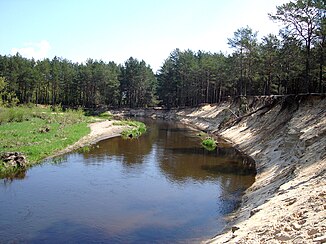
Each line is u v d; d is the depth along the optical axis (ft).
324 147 69.21
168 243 54.54
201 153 130.93
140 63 390.01
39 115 224.12
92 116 294.05
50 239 55.67
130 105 384.06
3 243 53.93
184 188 84.38
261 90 265.54
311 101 115.14
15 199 74.64
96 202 73.61
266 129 137.08
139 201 74.64
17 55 396.78
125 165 109.19
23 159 102.47
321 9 128.26
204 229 59.77
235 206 71.20
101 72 368.27
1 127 159.74
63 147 132.05
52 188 83.10
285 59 171.73
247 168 105.19
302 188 55.26
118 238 56.34
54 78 371.56
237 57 237.45
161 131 211.00
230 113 216.13
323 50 134.72
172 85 365.20
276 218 46.29
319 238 32.73
